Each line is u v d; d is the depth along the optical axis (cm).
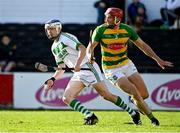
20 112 4509
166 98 5044
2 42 5825
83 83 3388
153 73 5091
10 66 5703
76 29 6050
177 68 5684
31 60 5912
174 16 6012
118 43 3325
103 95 3450
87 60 3391
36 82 5056
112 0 5941
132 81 3419
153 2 6084
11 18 6247
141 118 3922
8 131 2916
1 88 5072
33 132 2856
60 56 3356
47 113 4412
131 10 5894
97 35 3316
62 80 4991
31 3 6219
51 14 6209
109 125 3306
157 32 6041
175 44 5994
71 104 3366
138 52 5806
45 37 6059
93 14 6175
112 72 3347
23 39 6047
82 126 3225
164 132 2870
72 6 6200
